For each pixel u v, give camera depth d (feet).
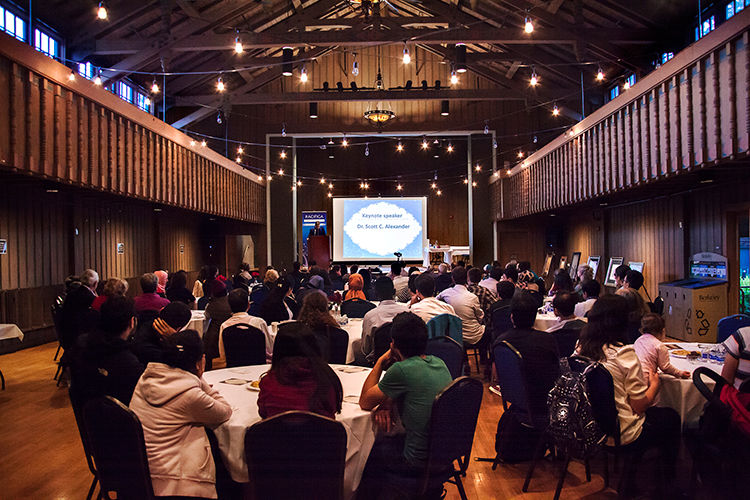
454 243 65.36
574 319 13.47
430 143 65.51
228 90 51.11
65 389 18.12
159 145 32.83
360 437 8.02
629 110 25.52
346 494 7.84
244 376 10.63
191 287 49.01
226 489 8.13
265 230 57.88
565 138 34.99
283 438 6.48
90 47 35.88
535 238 55.42
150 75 44.86
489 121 57.62
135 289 38.04
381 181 65.77
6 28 29.12
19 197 25.66
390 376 7.95
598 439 8.92
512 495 10.02
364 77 58.18
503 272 23.32
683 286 25.55
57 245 28.89
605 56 38.81
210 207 42.01
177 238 46.01
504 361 11.10
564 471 9.62
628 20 34.55
